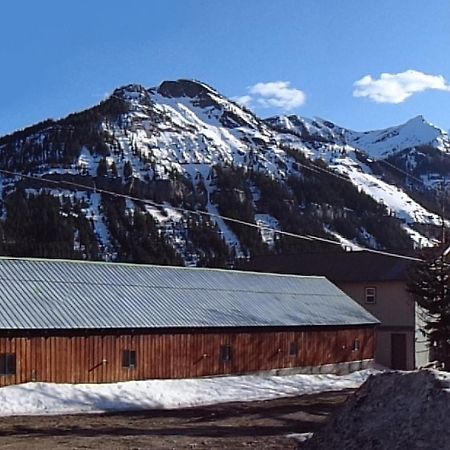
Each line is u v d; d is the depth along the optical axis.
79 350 31.41
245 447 18.42
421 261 44.50
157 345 34.25
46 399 28.22
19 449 17.91
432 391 14.65
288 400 31.80
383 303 54.53
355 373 44.53
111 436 20.50
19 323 29.69
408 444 13.77
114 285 36.53
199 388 33.94
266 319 39.94
